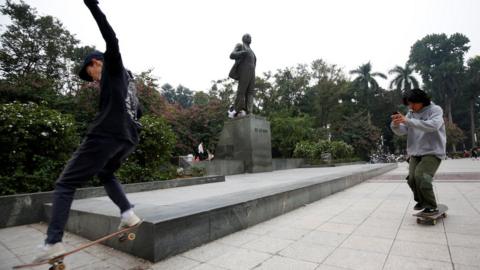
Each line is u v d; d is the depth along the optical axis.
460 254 2.42
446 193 5.79
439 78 52.66
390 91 50.25
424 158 3.48
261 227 3.55
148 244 2.48
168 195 5.14
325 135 30.67
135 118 2.44
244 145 12.62
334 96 33.66
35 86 14.77
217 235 3.09
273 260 2.44
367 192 6.57
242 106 13.28
